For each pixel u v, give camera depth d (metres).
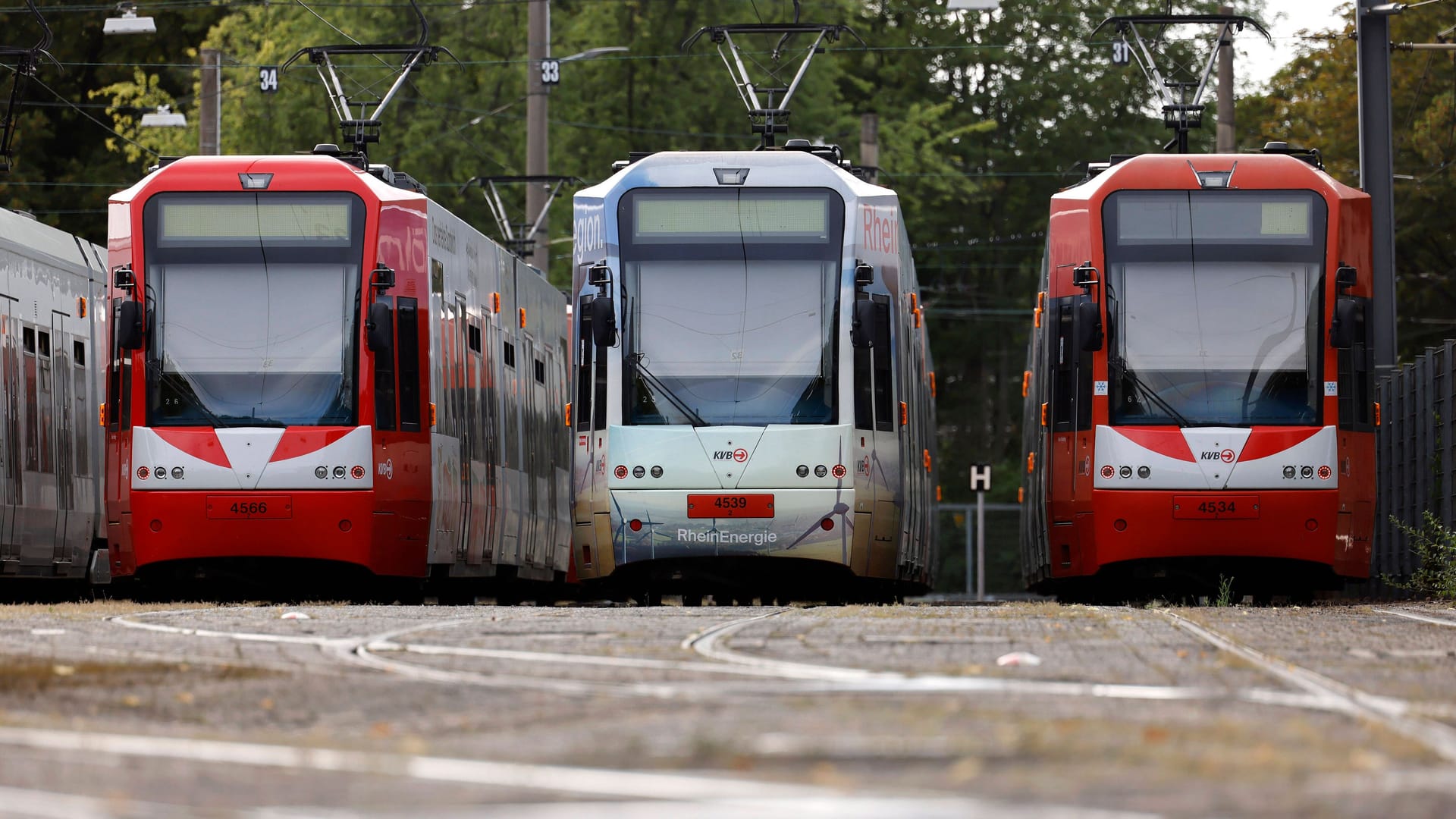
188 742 19.55
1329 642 33.53
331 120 159.62
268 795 15.91
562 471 93.25
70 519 73.31
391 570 63.66
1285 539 62.22
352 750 18.77
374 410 63.25
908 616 43.84
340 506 62.56
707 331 63.31
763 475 62.38
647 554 62.53
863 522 62.78
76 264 75.19
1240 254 63.50
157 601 68.19
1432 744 18.48
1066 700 22.94
